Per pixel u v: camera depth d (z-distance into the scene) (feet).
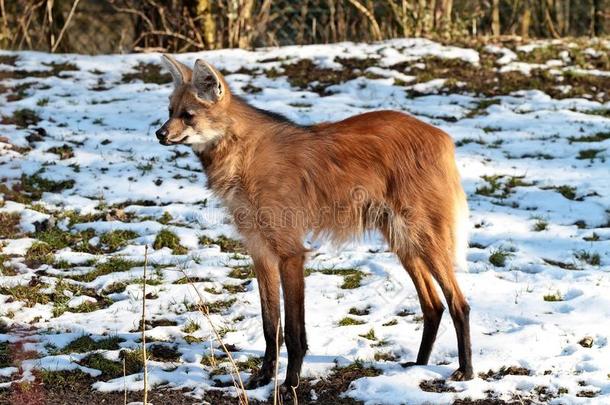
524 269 33.58
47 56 60.85
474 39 64.49
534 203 39.70
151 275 33.22
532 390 23.88
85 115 50.14
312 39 73.05
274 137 25.63
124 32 73.41
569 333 27.27
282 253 25.38
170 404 23.71
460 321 24.77
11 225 37.04
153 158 44.75
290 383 24.63
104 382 24.95
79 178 42.11
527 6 73.46
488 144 46.42
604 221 37.83
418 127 25.91
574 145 45.85
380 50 60.90
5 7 72.08
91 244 36.22
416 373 24.91
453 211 25.43
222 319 29.58
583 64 58.08
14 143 44.83
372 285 32.14
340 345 27.20
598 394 23.56
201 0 65.98
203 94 25.54
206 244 36.58
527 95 53.72
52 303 30.91
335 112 49.55
